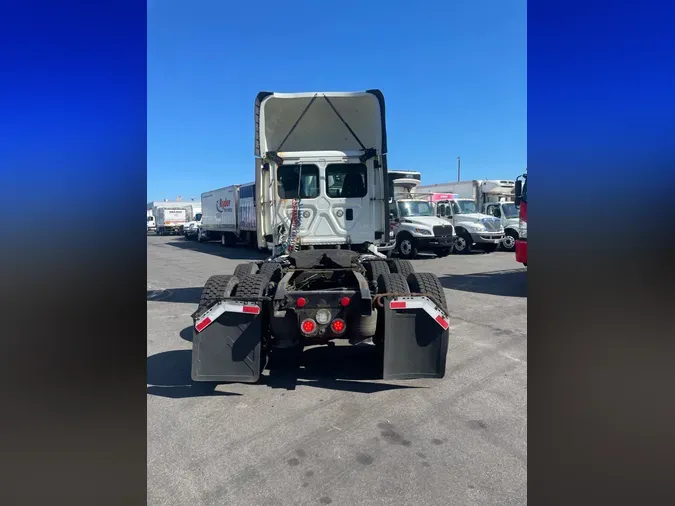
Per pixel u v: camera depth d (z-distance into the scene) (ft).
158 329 21.33
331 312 13.12
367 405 12.53
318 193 22.35
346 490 8.78
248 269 17.90
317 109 22.72
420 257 54.44
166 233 155.63
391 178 23.91
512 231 60.39
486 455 9.89
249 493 8.75
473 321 21.62
